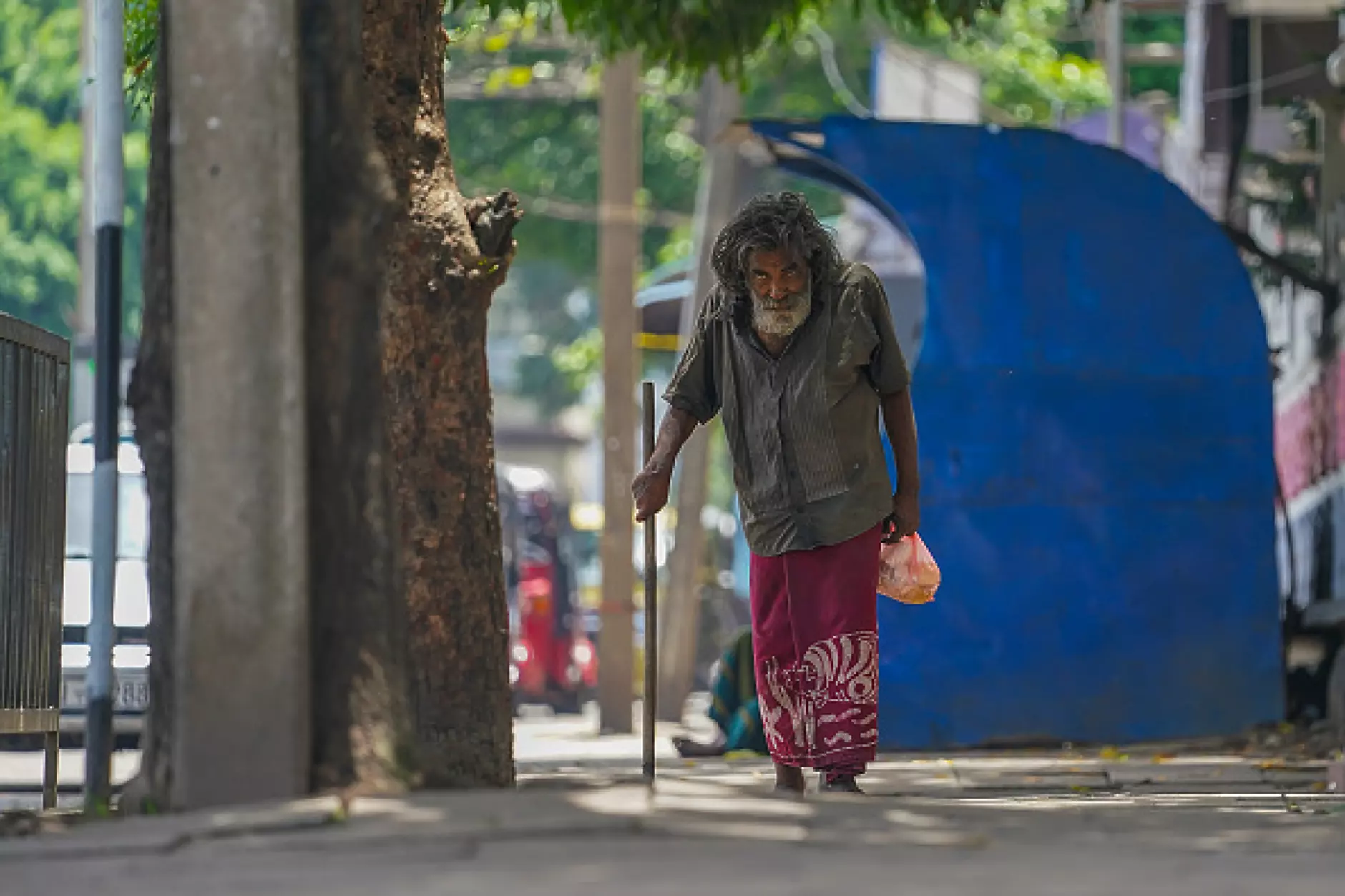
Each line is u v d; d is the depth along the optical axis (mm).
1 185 70500
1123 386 27078
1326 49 35094
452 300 16188
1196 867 10625
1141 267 27234
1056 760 24375
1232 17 35375
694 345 16859
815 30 53375
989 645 26531
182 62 12484
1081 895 9461
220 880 9922
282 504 12367
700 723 40938
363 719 12672
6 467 18000
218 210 12414
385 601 12836
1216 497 27172
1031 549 26719
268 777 12312
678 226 70250
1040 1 58875
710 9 25078
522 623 52875
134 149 65688
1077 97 59844
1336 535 33094
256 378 12375
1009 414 26844
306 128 12734
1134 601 26875
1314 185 35500
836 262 16438
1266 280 36188
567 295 109812
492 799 12234
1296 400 37844
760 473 16438
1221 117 35875
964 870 10273
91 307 58469
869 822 12289
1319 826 13570
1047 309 27031
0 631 17875
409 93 16359
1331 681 27859
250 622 12344
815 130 27078
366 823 11297
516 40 45375
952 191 27016
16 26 70875
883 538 16859
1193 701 26922
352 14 12875
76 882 10078
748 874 9922
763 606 16656
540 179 70125
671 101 62688
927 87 50000
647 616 16562
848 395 16297
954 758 25203
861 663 16266
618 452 38531
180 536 12406
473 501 16203
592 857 10461
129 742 29766
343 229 12750
